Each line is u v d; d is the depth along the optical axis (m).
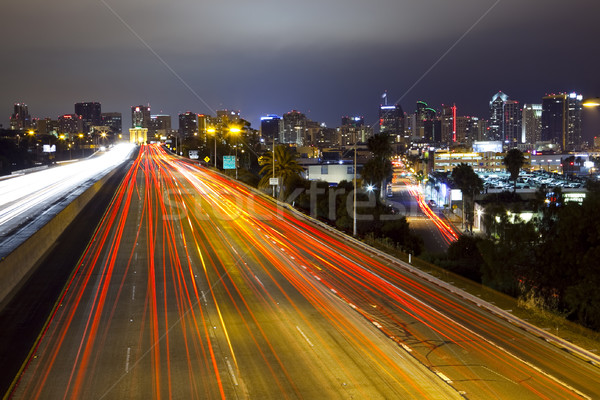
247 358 19.89
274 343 21.48
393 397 16.81
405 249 44.44
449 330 23.48
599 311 24.06
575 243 27.12
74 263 35.22
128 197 71.25
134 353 20.31
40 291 28.73
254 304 26.89
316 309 26.25
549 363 19.86
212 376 18.30
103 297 27.75
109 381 17.89
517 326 24.33
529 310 26.39
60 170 108.75
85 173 99.31
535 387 17.69
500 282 30.56
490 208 33.62
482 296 29.05
